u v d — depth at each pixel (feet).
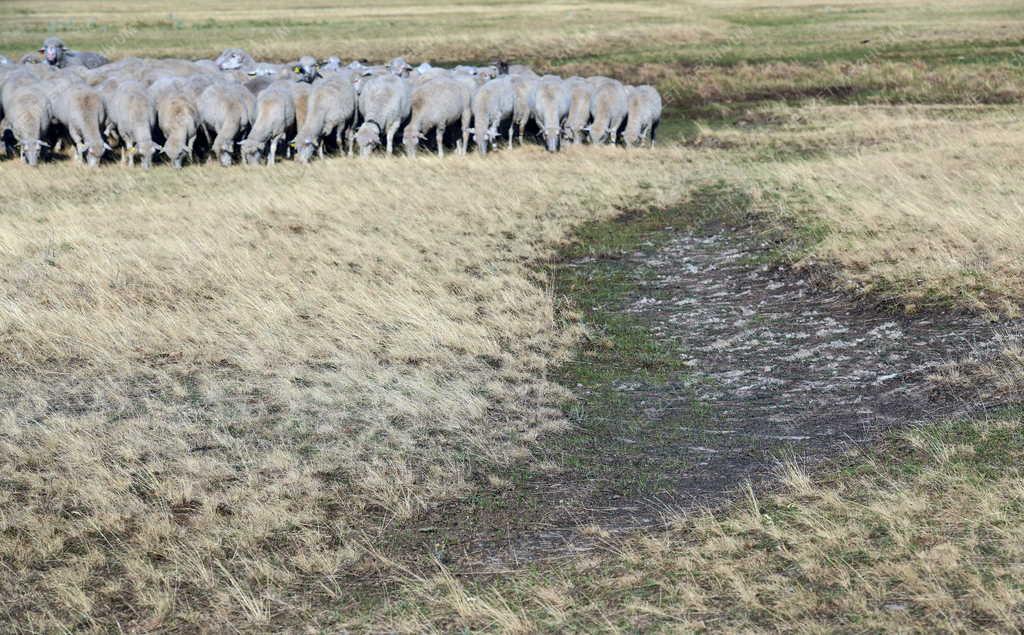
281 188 61.67
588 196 61.62
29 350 36.37
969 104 100.73
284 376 33.94
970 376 30.58
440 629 19.57
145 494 25.89
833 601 19.13
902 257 43.65
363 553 22.86
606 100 80.33
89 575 22.22
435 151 79.82
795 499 23.70
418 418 30.45
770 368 34.24
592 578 21.02
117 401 32.07
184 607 20.97
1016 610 18.11
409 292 42.39
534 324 39.47
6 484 26.35
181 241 48.83
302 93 74.38
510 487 25.94
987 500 21.98
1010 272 39.73
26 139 70.18
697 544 22.00
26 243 48.65
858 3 180.65
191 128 71.56
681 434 29.12
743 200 59.77
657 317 41.11
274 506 24.84
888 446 26.20
